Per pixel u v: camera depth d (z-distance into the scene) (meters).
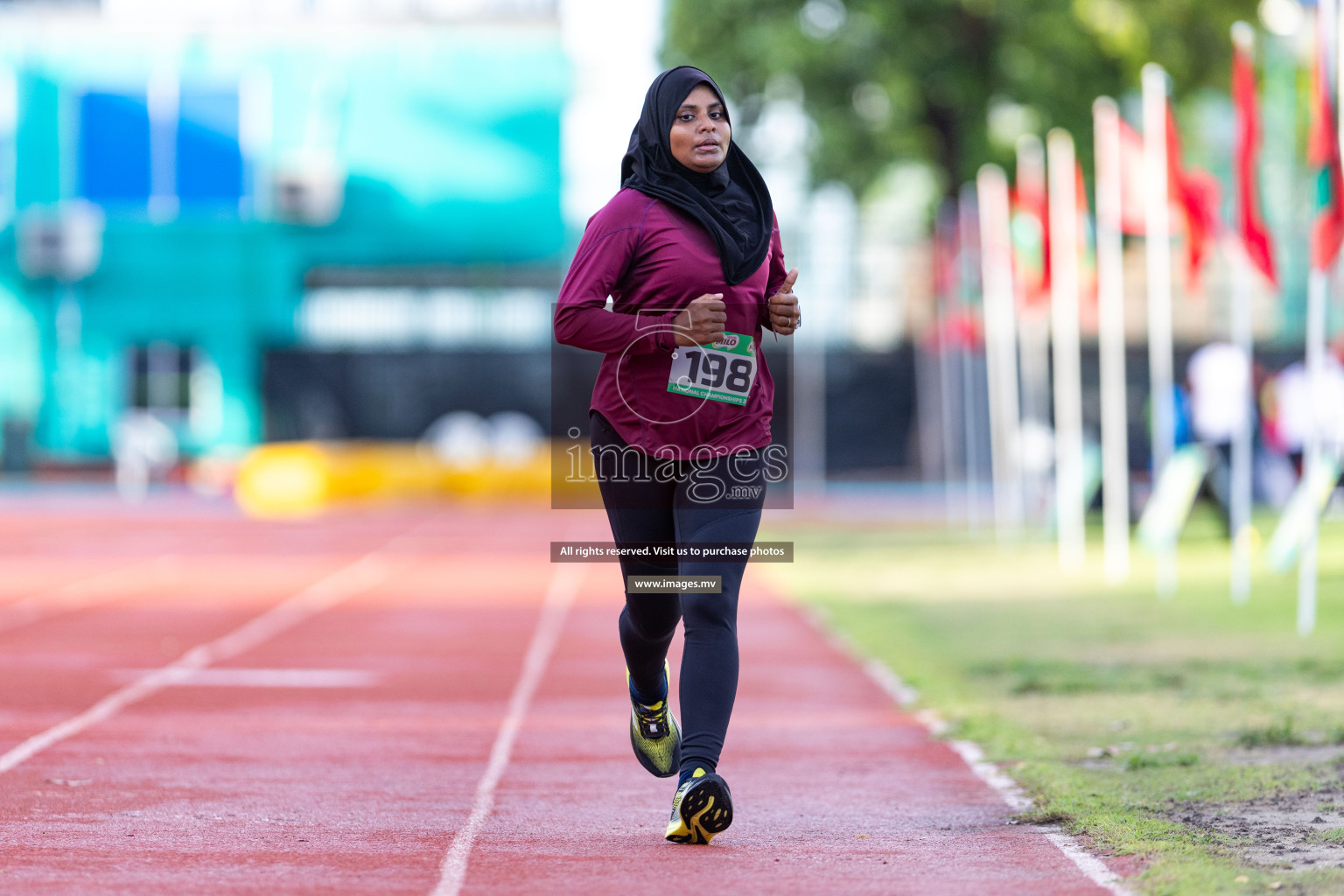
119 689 29.42
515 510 100.19
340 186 123.00
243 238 123.00
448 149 123.00
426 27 123.75
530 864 14.93
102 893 13.66
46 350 122.31
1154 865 14.25
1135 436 106.31
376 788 19.42
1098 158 50.03
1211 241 43.25
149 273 122.75
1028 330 67.94
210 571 59.56
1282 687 26.34
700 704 15.25
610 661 34.38
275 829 16.73
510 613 45.03
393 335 121.56
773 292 16.39
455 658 34.81
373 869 14.70
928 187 112.31
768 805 18.38
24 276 122.25
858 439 116.06
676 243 15.36
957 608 41.72
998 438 84.31
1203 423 63.75
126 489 113.94
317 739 23.56
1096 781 18.83
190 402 123.06
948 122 87.50
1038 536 70.12
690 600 15.40
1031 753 20.92
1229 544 62.31
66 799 18.36
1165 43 76.50
